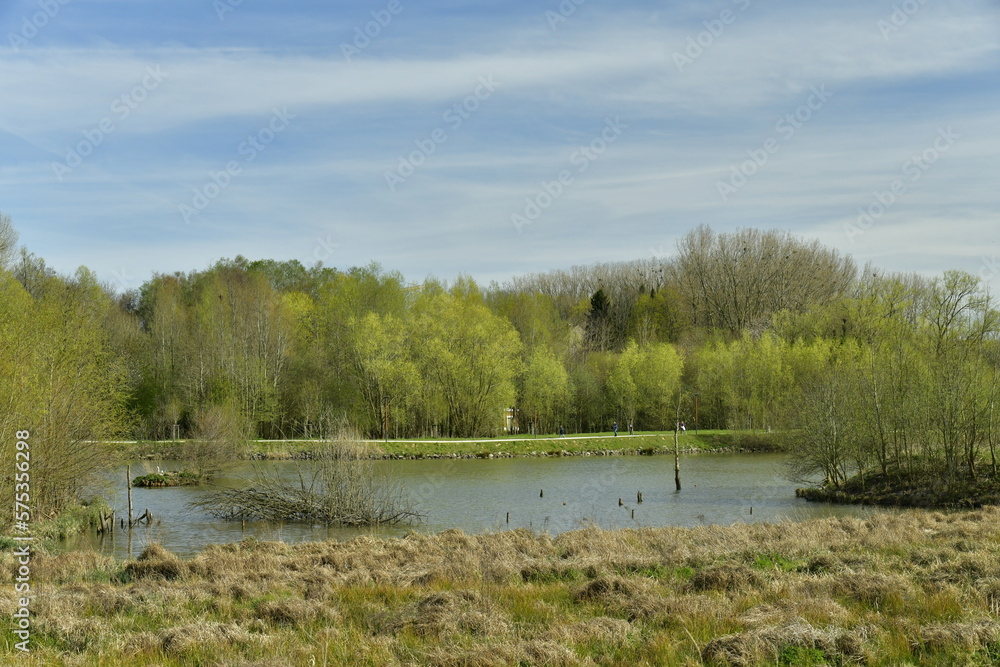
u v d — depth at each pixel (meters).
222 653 12.62
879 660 11.38
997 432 41.00
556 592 16.70
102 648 13.06
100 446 33.44
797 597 15.14
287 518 34.91
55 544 28.11
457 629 13.54
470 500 42.28
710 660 11.63
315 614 15.16
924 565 18.48
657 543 23.81
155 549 23.69
